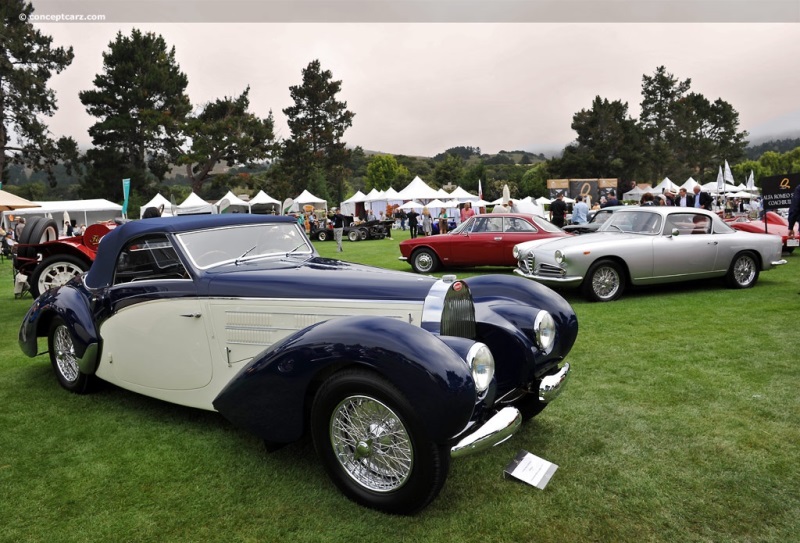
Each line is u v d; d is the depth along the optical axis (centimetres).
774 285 827
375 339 241
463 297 305
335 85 6812
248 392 278
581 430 335
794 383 402
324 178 6200
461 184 8219
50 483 286
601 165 6762
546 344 321
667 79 8206
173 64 5316
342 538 234
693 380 416
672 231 768
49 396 421
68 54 4472
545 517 246
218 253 356
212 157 5375
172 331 348
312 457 311
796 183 1125
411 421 233
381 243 2273
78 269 839
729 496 259
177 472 295
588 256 724
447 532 237
